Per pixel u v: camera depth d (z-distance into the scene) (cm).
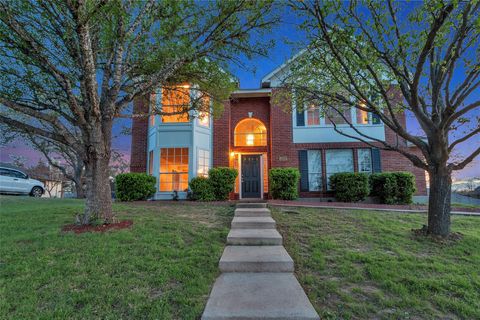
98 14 413
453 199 1255
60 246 376
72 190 2527
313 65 616
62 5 399
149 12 509
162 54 567
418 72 444
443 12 375
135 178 948
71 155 1588
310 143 1114
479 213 731
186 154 1055
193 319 232
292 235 492
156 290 277
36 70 511
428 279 317
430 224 504
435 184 507
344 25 486
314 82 692
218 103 759
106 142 523
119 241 407
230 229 516
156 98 940
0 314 226
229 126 1148
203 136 1094
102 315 231
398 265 354
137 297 258
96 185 505
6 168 1189
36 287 271
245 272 338
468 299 277
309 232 512
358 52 494
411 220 621
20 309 234
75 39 479
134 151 1135
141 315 232
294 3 486
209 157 1107
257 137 1209
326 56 627
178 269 321
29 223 507
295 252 405
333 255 395
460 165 493
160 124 1060
